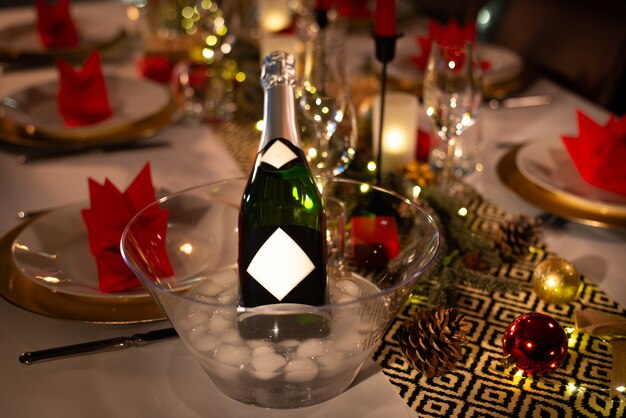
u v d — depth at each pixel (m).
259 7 1.91
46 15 1.70
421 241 0.84
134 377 0.80
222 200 0.99
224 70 1.53
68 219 1.01
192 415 0.75
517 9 1.96
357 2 2.02
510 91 1.51
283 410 0.76
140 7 1.95
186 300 0.67
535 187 1.14
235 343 0.72
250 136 1.38
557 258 0.91
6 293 0.88
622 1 1.68
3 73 1.67
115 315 0.85
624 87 1.66
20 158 1.27
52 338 0.85
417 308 0.91
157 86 1.49
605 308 0.91
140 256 0.80
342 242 0.94
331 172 1.06
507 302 0.93
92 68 1.33
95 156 1.29
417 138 1.26
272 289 0.77
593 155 1.11
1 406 0.76
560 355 0.79
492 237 1.05
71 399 0.77
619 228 1.03
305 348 0.72
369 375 0.80
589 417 0.76
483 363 0.83
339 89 1.02
